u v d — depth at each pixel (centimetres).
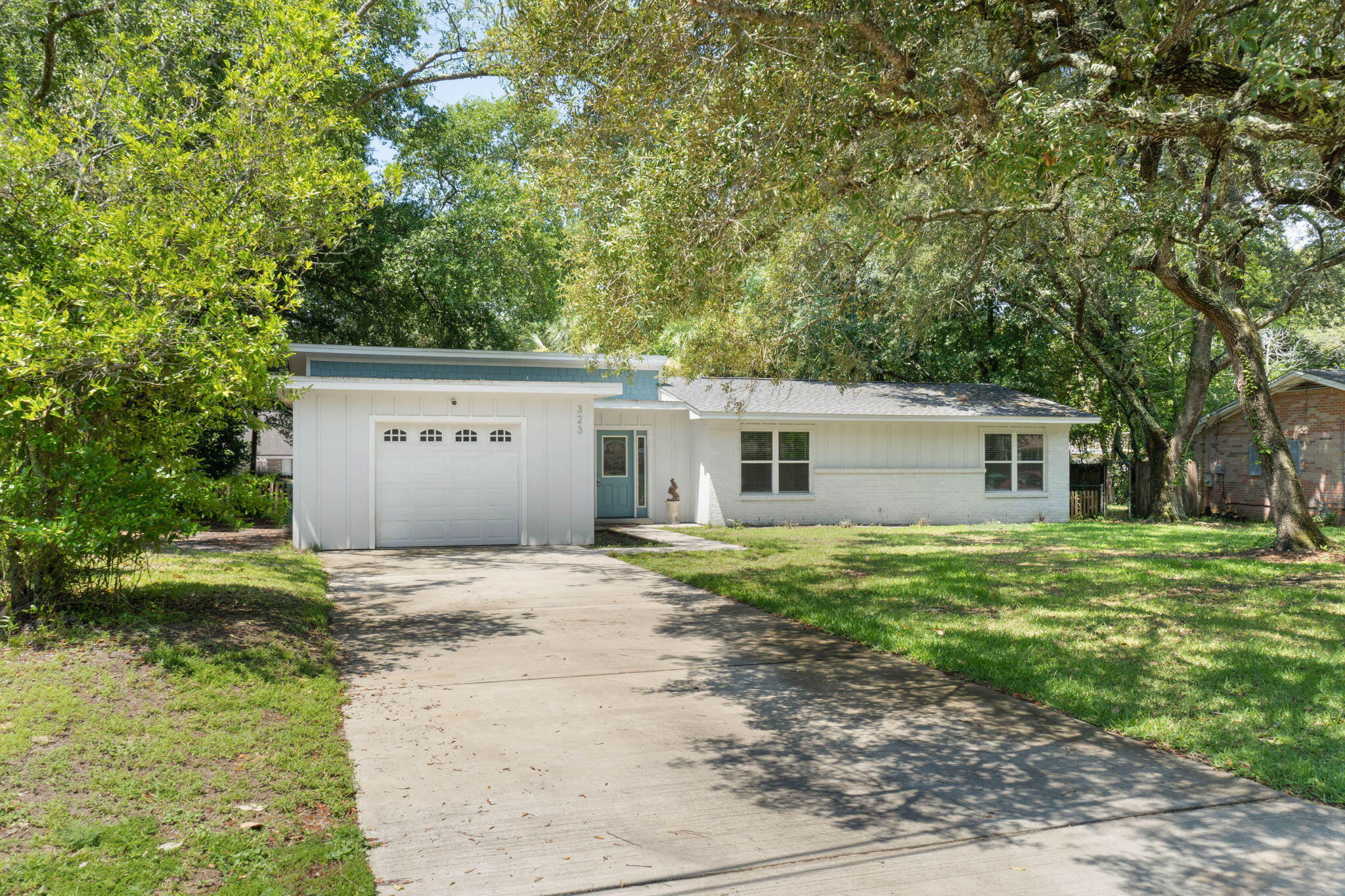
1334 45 671
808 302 1513
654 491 2091
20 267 681
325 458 1480
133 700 530
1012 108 663
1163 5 704
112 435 691
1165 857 379
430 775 469
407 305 2478
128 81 851
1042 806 434
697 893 349
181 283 636
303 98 790
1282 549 1377
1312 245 1880
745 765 489
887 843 394
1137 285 2278
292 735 508
